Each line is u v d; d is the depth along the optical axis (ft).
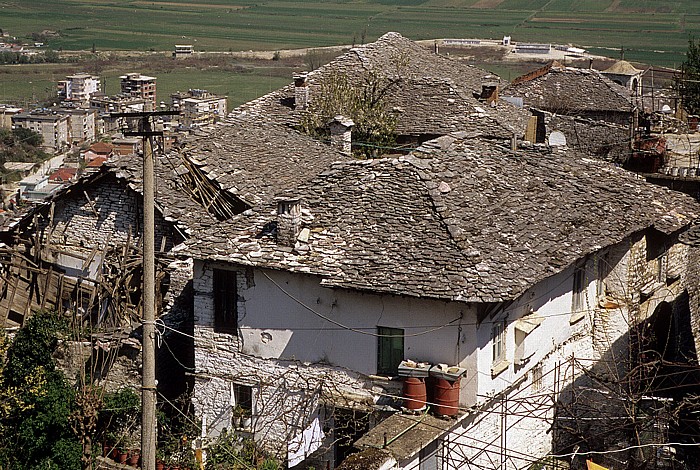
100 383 188.85
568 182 185.47
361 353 157.99
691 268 208.44
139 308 201.16
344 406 158.92
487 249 154.30
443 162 173.58
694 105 371.97
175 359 188.34
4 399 176.04
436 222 158.71
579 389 174.50
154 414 132.46
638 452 165.78
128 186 204.85
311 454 162.61
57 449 170.91
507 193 172.96
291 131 256.11
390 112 274.36
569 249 163.02
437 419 147.33
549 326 169.99
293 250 161.27
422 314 151.74
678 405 169.37
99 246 212.23
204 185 209.26
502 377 157.07
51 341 185.26
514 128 270.05
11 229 216.54
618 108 326.85
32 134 539.70
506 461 159.84
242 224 170.81
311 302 160.35
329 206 167.53
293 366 163.84
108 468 172.65
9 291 210.38
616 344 184.65
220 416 171.53
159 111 126.72
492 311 151.23
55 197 213.87
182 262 193.26
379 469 132.57
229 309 169.17
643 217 182.19
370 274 152.35
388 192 166.61
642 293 188.96
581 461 172.04
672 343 204.64
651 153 255.91
